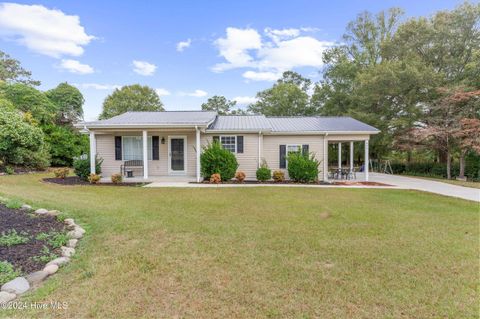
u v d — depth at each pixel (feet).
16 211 17.40
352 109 74.13
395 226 17.22
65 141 58.54
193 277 10.02
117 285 9.34
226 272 10.47
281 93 105.81
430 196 29.48
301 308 8.21
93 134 39.04
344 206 23.32
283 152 44.45
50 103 65.16
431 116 59.93
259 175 40.55
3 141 40.68
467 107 51.60
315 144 44.11
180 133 43.98
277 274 10.36
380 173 65.10
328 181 42.60
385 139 65.05
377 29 78.38
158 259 11.52
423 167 63.93
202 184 36.76
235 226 16.66
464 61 59.26
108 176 43.70
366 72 71.82
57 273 10.11
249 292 9.07
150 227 15.99
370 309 8.21
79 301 8.35
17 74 92.94
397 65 62.69
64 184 34.73
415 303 8.54
